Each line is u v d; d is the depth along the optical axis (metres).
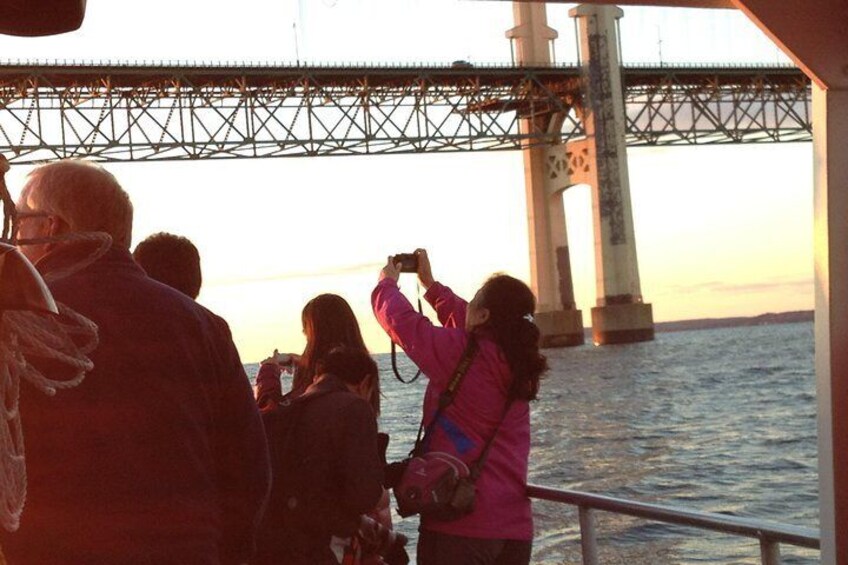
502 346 3.74
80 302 2.38
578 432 49.22
